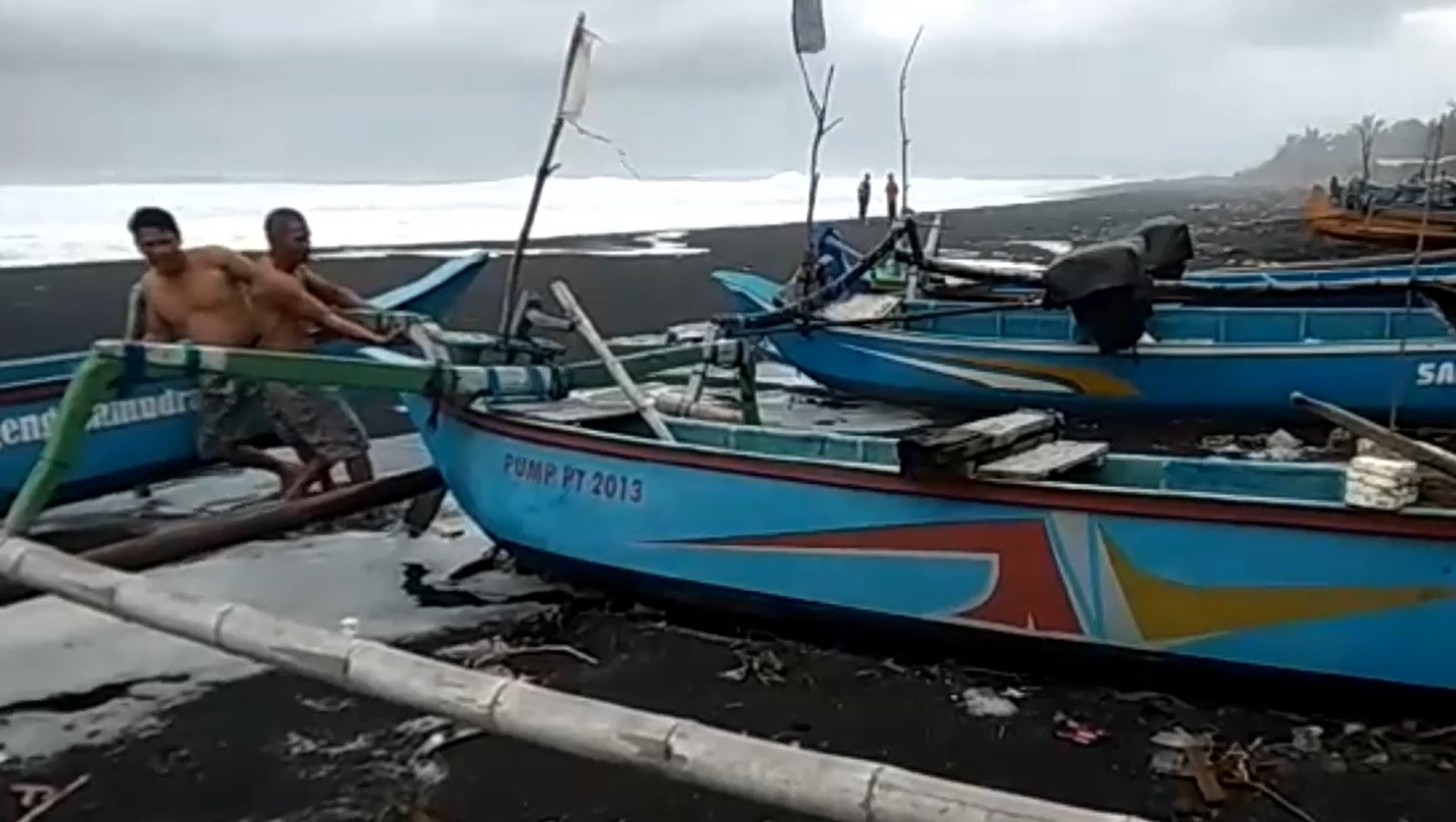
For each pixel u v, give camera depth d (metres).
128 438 7.10
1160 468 5.28
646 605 5.73
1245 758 4.32
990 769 4.32
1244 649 4.51
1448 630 4.24
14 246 28.59
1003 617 4.84
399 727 4.58
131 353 4.78
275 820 3.95
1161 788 4.17
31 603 5.72
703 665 5.18
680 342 8.31
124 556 4.67
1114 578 4.62
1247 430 9.59
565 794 4.11
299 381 5.25
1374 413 9.25
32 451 6.77
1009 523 4.75
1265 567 4.41
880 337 10.63
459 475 6.19
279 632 3.37
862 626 5.13
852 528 5.02
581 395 6.79
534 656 5.29
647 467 5.45
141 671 5.06
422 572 6.32
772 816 3.97
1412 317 9.91
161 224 6.27
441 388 5.85
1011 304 9.83
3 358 12.92
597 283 21.14
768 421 10.34
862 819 2.42
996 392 10.22
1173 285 9.22
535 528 5.85
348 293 7.29
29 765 4.31
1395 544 4.23
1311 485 5.07
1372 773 4.21
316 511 5.60
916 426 10.16
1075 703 4.76
